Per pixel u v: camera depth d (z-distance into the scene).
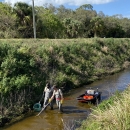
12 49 16.70
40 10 45.34
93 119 9.79
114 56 32.41
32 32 37.94
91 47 29.55
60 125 11.05
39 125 11.14
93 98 14.16
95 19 65.75
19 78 14.68
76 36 53.50
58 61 20.55
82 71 22.59
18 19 37.03
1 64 14.61
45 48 20.50
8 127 11.02
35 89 15.22
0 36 30.62
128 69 30.03
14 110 12.61
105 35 69.06
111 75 25.28
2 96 12.82
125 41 41.72
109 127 7.18
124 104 7.93
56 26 42.78
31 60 16.97
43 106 13.66
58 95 13.17
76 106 14.03
